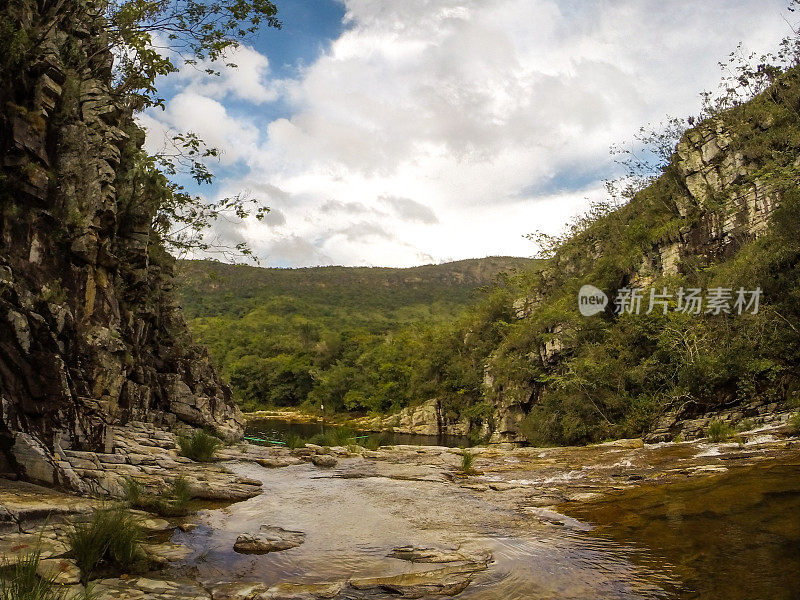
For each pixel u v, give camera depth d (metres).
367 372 63.94
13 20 11.62
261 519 8.58
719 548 6.33
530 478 12.22
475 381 46.53
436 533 7.82
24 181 11.17
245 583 5.85
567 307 34.81
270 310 107.38
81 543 5.97
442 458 15.74
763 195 25.67
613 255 34.38
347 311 115.75
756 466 10.55
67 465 8.95
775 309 21.34
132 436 12.96
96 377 12.45
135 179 14.76
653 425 23.34
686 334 23.78
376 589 5.70
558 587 5.62
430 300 135.00
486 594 5.51
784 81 29.31
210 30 14.05
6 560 5.62
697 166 30.42
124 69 15.16
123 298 14.72
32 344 9.60
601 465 13.16
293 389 71.31
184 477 10.41
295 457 15.14
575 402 27.39
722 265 25.20
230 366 73.81
